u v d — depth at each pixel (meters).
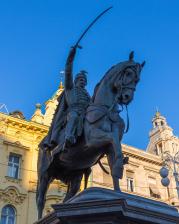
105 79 4.95
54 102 28.39
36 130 25.12
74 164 5.05
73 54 5.23
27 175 23.78
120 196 3.81
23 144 24.53
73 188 5.32
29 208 22.86
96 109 4.64
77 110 4.91
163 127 36.12
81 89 5.28
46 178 5.25
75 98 5.07
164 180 14.80
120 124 4.72
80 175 5.36
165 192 28.94
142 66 5.11
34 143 24.94
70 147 4.82
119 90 4.79
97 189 3.86
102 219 3.57
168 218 3.73
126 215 3.52
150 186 28.53
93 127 4.57
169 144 34.56
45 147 5.21
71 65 5.26
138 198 3.89
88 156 4.82
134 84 4.88
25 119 25.62
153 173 29.22
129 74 4.86
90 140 4.56
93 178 25.52
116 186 4.16
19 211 22.52
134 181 28.00
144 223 3.63
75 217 3.66
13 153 24.02
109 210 3.49
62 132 5.12
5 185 22.66
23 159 24.11
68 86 5.28
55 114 5.44
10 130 24.48
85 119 4.75
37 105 27.45
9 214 22.23
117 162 4.26
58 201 23.08
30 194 23.27
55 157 5.05
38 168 5.46
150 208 3.80
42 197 5.21
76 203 3.64
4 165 23.20
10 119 24.42
